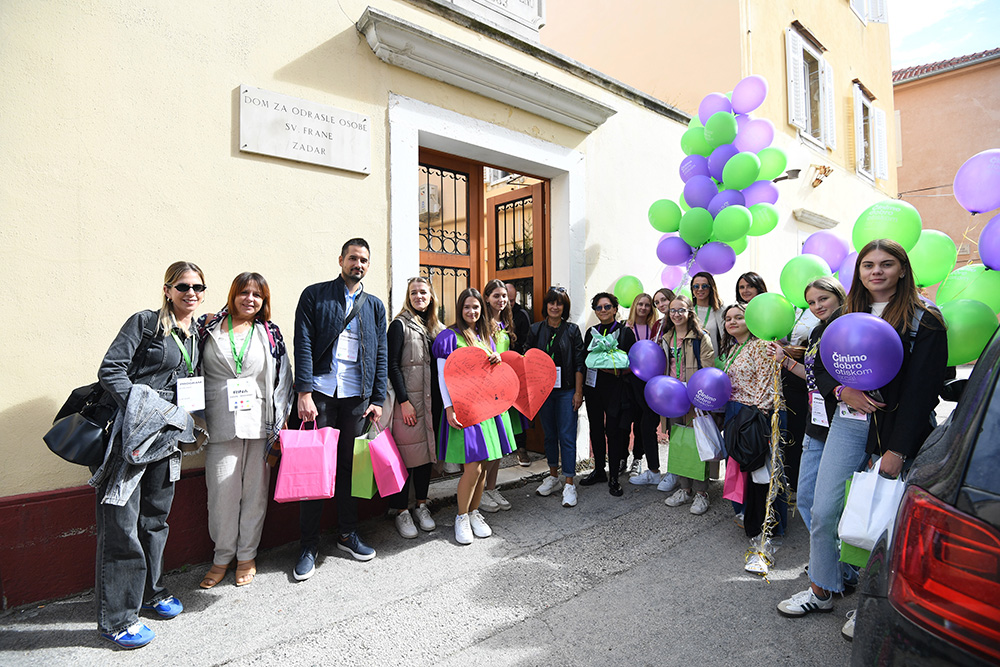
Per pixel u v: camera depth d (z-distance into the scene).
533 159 4.38
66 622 2.29
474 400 3.12
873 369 1.90
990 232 2.38
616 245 5.12
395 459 2.92
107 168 2.59
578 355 3.97
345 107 3.33
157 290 2.71
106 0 2.58
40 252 2.43
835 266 3.23
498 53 4.16
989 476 1.04
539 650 2.13
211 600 2.49
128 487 2.11
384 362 3.08
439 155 4.22
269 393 2.68
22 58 2.39
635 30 7.67
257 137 3.00
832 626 2.28
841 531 1.96
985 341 2.08
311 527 2.75
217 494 2.61
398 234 3.55
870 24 10.12
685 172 4.52
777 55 7.19
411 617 2.36
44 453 2.45
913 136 14.05
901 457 1.92
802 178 7.62
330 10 3.28
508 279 5.50
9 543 2.33
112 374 2.10
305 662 2.05
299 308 2.84
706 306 4.13
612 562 2.91
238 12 2.96
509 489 4.17
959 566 0.99
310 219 3.21
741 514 3.37
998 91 12.83
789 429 3.12
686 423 3.83
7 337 2.36
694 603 2.49
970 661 0.92
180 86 2.79
